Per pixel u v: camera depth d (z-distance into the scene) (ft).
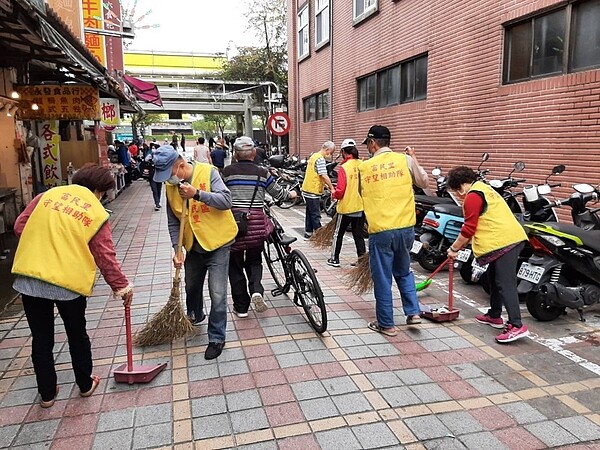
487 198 13.16
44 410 10.21
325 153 25.86
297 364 12.12
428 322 14.79
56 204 9.71
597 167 18.98
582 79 19.39
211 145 71.46
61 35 17.61
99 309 16.03
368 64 39.47
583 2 19.89
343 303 16.51
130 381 11.15
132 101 48.44
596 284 14.62
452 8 27.71
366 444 9.05
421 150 32.04
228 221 12.51
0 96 24.81
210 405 10.33
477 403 10.34
